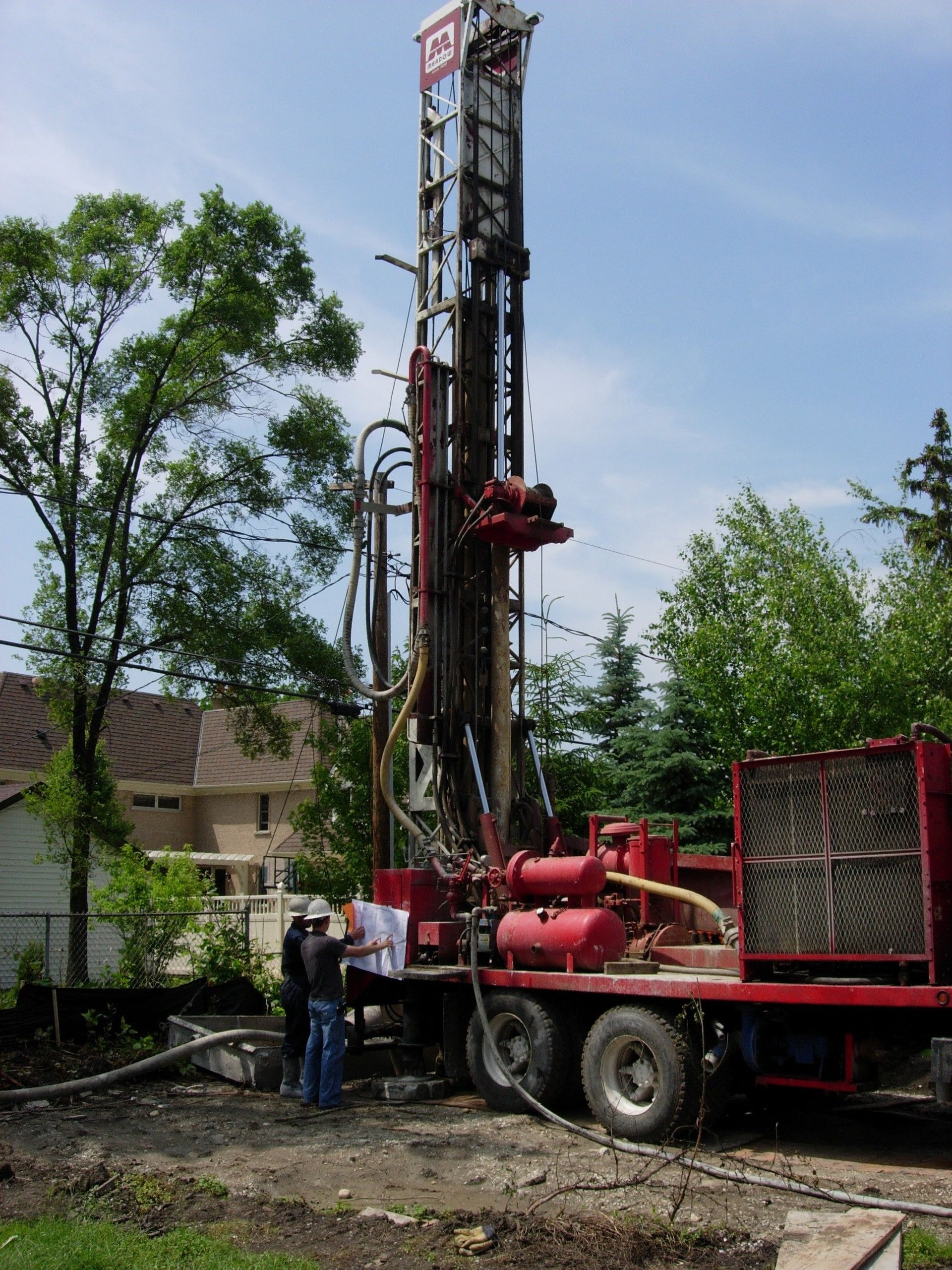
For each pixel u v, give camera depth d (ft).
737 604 60.64
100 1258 18.99
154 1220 22.08
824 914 26.89
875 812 26.37
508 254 44.86
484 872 38.14
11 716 114.32
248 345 73.15
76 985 62.28
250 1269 18.51
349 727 66.85
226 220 72.84
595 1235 20.43
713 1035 29.40
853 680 53.72
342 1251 20.04
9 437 69.67
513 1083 33.22
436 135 46.16
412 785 43.04
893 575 63.36
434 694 41.50
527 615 43.01
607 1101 30.42
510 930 34.83
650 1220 21.42
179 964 67.92
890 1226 19.33
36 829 85.15
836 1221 19.89
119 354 71.92
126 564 70.85
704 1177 25.36
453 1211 22.41
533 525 41.06
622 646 75.41
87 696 71.26
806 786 27.63
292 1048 36.60
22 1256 18.92
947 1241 20.13
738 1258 19.40
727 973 31.83
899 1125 32.22
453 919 38.96
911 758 25.98
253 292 72.69
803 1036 28.30
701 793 65.87
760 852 28.22
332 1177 25.88
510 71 46.57
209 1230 21.31
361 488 45.06
